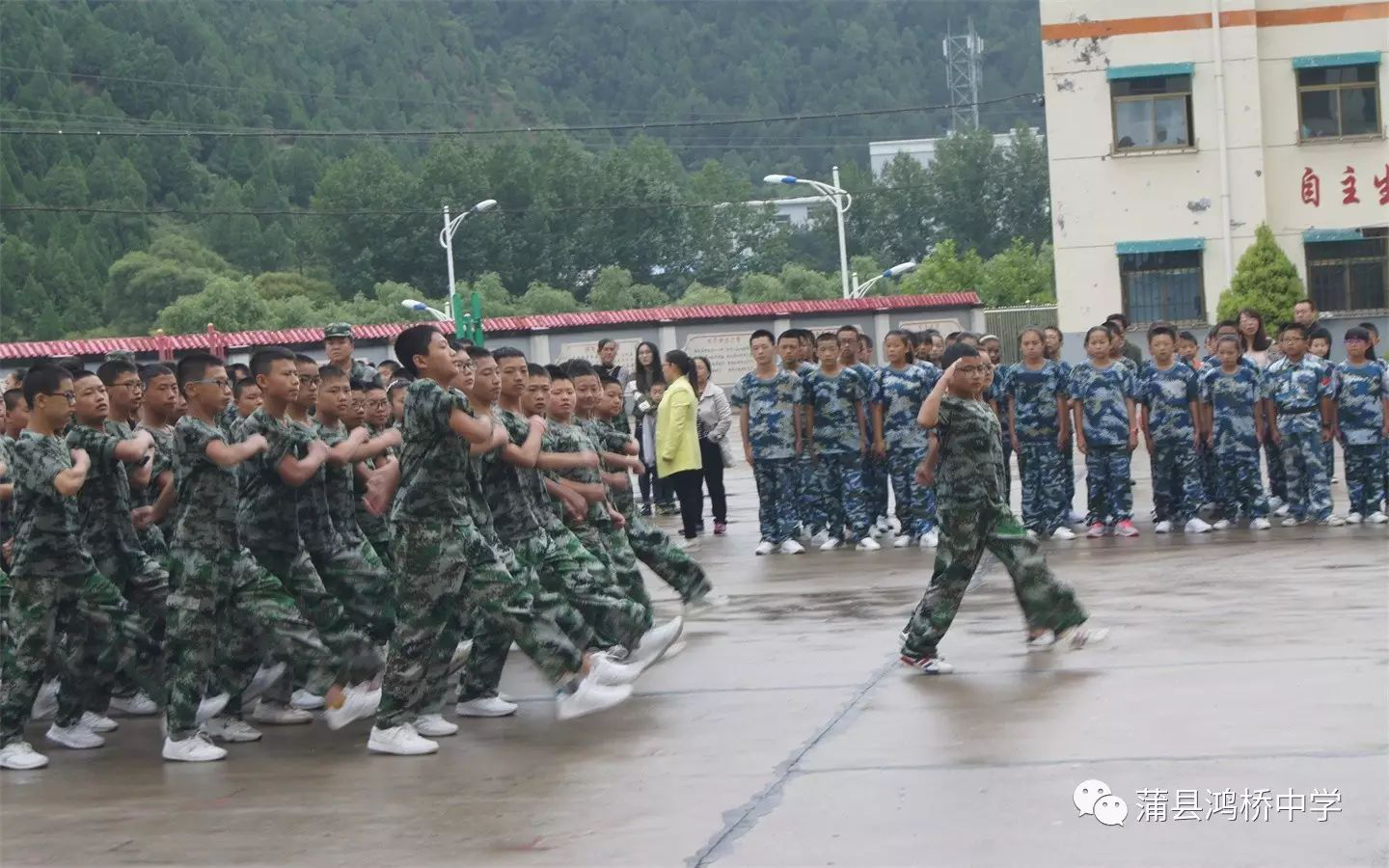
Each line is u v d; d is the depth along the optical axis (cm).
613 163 8531
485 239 8025
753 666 841
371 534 866
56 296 7925
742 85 14488
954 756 624
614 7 15100
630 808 584
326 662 747
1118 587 1027
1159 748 613
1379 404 1306
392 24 13388
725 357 3481
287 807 618
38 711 848
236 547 725
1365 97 2714
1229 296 2575
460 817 587
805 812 564
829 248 10075
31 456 722
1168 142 2728
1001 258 6894
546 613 718
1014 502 1700
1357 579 998
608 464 1002
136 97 10288
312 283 7700
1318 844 500
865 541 1352
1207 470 1396
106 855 567
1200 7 2689
